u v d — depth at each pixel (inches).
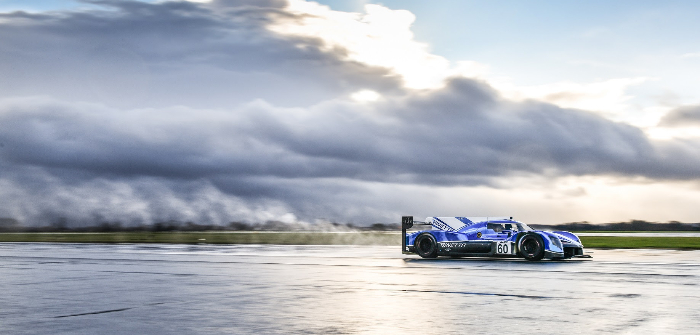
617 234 2213.3
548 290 374.6
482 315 281.7
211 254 813.9
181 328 255.1
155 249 990.4
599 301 325.7
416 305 314.5
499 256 678.5
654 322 261.4
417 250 726.5
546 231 678.5
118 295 364.5
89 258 728.3
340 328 252.4
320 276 474.3
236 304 322.0
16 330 253.0
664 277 455.5
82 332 248.1
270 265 597.0
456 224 711.1
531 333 238.8
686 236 1797.5
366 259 696.4
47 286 416.2
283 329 251.1
